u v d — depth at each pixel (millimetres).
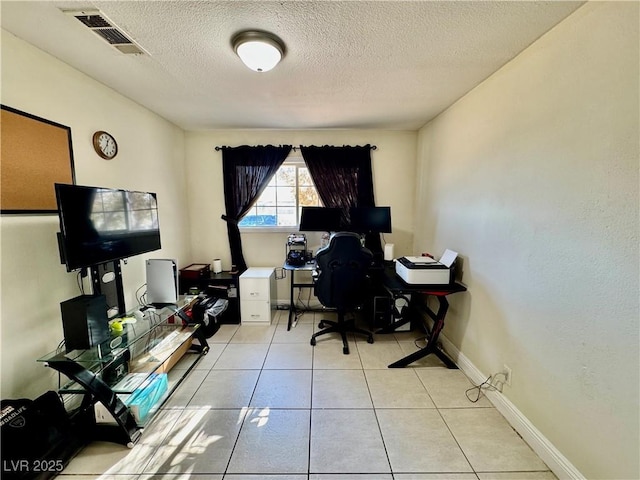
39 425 1413
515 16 1363
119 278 2025
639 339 1093
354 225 3318
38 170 1654
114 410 1566
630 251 1114
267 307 3223
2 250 1479
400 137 3518
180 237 3387
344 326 2816
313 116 2943
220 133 3516
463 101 2381
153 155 2824
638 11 1068
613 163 1166
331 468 1478
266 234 3689
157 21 1404
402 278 2553
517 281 1737
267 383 2184
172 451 1579
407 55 1729
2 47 1471
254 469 1473
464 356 2355
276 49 1580
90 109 2035
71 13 1340
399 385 2162
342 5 1287
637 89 1077
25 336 1587
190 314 2779
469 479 1421
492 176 1982
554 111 1454
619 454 1167
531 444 1603
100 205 1772
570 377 1379
